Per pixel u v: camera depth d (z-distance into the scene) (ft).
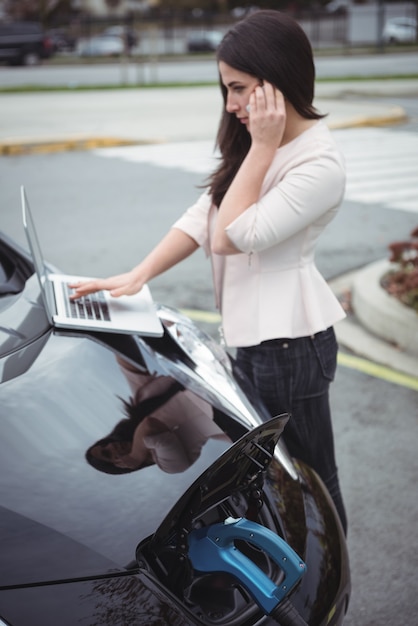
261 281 7.48
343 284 18.44
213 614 5.40
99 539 5.29
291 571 5.36
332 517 7.01
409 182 29.60
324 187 7.15
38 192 27.94
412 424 12.51
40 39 105.60
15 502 5.38
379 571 9.27
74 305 7.68
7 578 4.96
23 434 5.91
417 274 16.11
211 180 7.83
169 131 41.04
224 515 5.93
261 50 6.88
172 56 124.16
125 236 22.38
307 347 7.62
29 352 6.81
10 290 7.91
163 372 7.09
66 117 46.93
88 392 6.52
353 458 11.53
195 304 17.24
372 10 137.59
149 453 6.08
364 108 48.88
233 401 7.14
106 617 4.95
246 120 7.27
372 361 14.60
